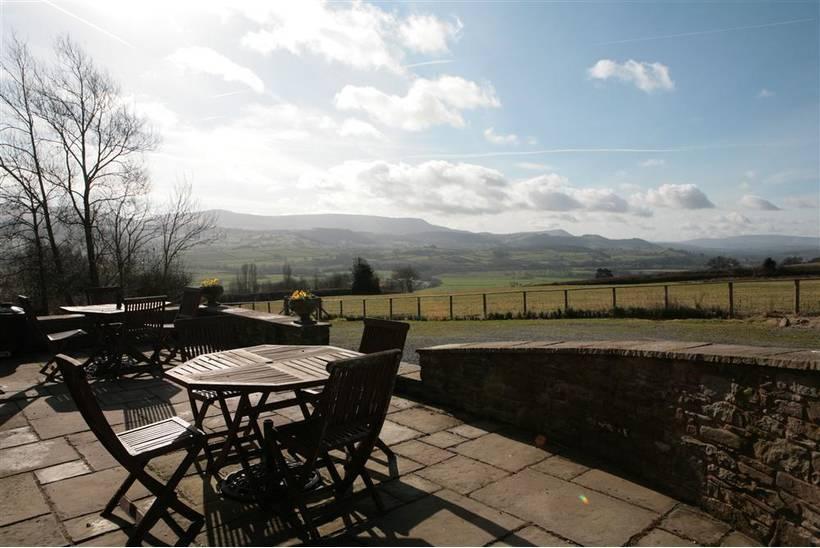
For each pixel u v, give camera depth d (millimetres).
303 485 3168
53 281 17750
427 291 49406
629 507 3197
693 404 3205
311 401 3912
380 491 3508
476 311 23562
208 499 3441
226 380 3340
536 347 4465
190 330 5207
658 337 12117
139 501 3426
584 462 3914
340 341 14133
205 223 20375
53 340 6863
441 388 5516
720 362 2986
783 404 2664
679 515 3090
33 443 4566
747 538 2824
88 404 2730
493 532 2932
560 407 4309
